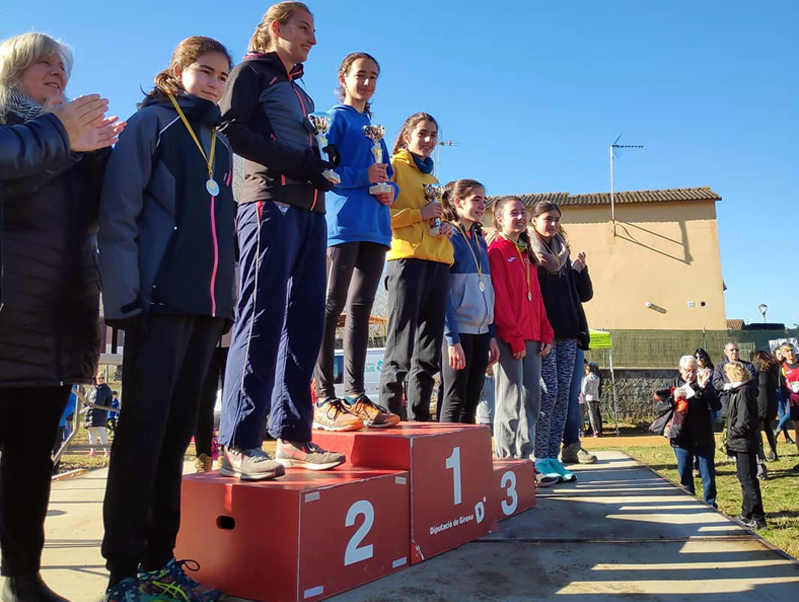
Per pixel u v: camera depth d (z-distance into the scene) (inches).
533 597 72.8
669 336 641.0
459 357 141.1
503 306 152.3
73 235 68.7
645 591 75.1
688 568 84.1
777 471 334.6
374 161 116.6
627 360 638.5
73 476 190.9
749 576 80.7
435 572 82.2
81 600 74.2
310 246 92.7
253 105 87.4
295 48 94.7
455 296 147.9
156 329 65.9
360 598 72.2
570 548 94.3
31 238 64.8
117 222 65.0
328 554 72.6
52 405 70.2
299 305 92.0
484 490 105.8
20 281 63.7
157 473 70.2
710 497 237.0
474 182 155.3
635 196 862.5
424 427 106.0
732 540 98.7
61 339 67.1
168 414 67.9
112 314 63.6
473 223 156.9
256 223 86.7
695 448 238.2
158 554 69.6
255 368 83.0
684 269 826.8
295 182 89.1
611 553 91.3
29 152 57.7
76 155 67.6
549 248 174.2
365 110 125.3
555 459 163.9
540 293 162.1
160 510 69.9
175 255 67.4
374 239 111.9
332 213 111.0
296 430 90.5
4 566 69.3
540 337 157.1
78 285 69.2
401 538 84.5
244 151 82.0
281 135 89.4
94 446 267.9
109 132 64.4
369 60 119.8
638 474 168.1
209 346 73.3
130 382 65.1
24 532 69.4
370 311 115.0
